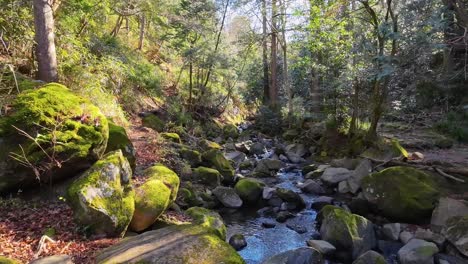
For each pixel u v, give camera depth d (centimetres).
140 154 827
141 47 1820
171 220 549
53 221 443
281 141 1530
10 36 773
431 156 973
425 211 648
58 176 504
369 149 1018
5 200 464
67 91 557
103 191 448
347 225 578
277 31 1638
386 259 552
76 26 1016
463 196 695
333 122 1222
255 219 723
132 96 1320
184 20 1528
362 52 904
